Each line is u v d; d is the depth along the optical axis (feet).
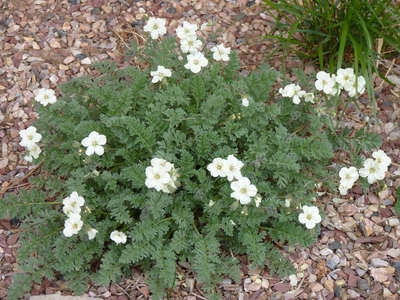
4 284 1.59
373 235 1.67
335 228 1.68
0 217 1.57
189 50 1.67
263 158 1.51
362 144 1.75
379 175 1.54
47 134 1.71
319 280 1.57
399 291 1.54
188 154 1.54
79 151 1.54
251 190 1.38
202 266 1.43
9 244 1.67
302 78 1.79
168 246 1.51
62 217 1.58
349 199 1.75
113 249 1.53
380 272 1.57
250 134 1.69
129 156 1.62
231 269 1.52
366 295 1.53
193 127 1.60
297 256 1.62
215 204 1.50
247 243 1.49
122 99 1.65
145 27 1.75
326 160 1.71
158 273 1.51
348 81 1.65
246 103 1.57
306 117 1.76
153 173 1.37
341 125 1.90
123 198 1.49
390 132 1.90
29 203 1.60
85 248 1.53
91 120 1.64
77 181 1.52
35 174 1.85
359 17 1.82
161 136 1.63
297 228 1.54
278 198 1.56
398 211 1.69
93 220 1.55
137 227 1.50
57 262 1.54
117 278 1.56
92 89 1.68
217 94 1.66
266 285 1.56
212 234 1.51
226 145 1.62
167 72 1.64
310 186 1.62
